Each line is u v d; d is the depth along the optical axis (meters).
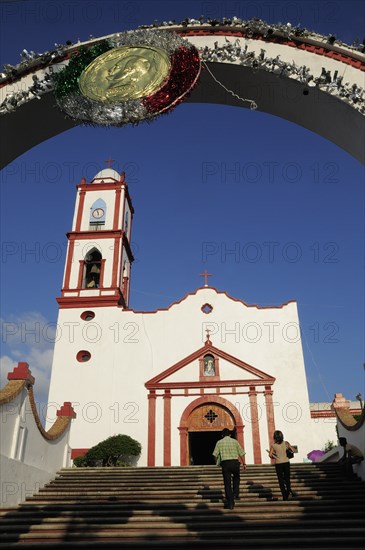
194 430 22.44
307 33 8.70
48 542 7.37
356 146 8.09
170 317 25.17
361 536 7.29
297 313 24.95
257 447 21.66
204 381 23.28
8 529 8.10
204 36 9.08
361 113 7.59
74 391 23.23
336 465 12.98
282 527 7.79
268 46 8.84
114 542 7.06
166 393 23.17
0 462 9.60
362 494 10.02
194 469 13.99
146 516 8.79
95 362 23.95
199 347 24.39
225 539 7.18
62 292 26.03
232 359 23.73
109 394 23.16
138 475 13.16
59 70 8.55
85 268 27.27
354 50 8.39
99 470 13.77
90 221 28.50
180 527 7.89
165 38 8.00
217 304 25.42
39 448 12.21
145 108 7.50
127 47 8.09
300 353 23.88
